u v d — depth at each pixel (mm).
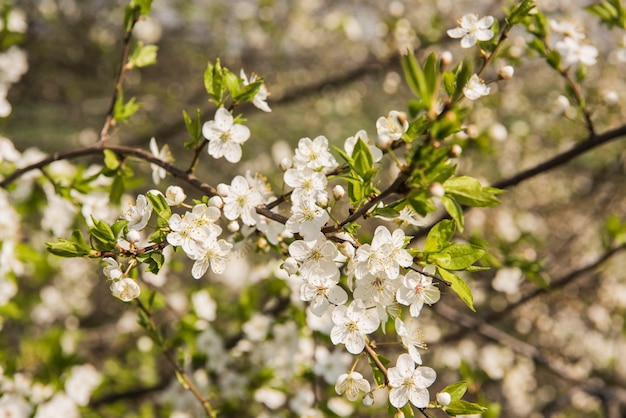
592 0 7215
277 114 9352
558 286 4785
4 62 4184
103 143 3023
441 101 2137
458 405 2072
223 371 4227
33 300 6043
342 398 3799
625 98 6305
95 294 8141
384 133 2262
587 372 7098
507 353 6844
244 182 2260
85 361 6148
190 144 2488
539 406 7598
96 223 2090
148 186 7406
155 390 4898
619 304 7387
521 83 7812
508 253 4094
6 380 3799
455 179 1919
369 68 7004
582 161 8688
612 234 4492
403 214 2250
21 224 4602
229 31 7945
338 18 7922
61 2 7535
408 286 2041
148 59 3148
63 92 8211
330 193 4930
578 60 3416
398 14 6688
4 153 3375
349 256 2002
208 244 2082
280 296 4191
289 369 4031
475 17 2441
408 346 2076
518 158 7965
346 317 2055
